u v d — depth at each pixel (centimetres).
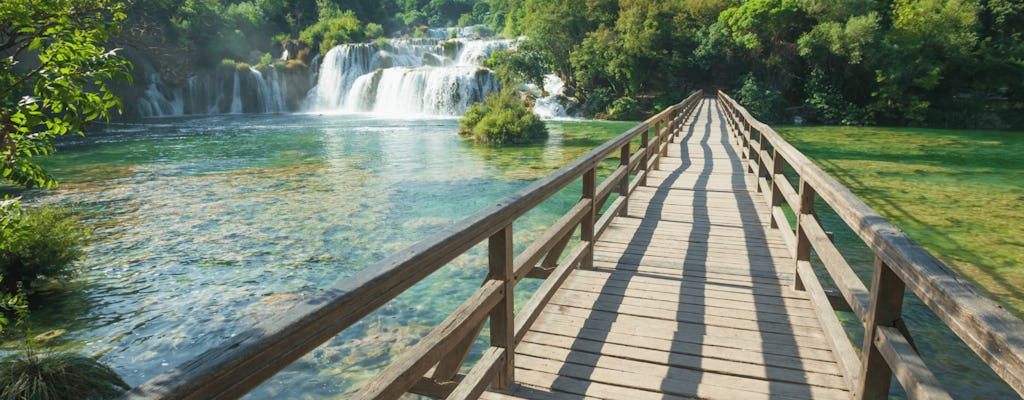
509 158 2086
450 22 14825
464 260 907
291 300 781
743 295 456
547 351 360
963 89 4025
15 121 376
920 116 3706
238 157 2147
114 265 924
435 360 212
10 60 391
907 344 206
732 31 4481
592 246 521
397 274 176
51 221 838
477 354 593
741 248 594
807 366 338
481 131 2578
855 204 260
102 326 703
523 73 4328
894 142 2766
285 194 1466
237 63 4875
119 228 1149
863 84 4081
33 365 513
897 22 3950
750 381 321
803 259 443
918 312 678
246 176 1739
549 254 464
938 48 3866
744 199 859
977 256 931
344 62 5016
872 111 3856
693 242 618
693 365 340
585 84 4569
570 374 331
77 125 396
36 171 412
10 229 450
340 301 148
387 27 10556
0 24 381
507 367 301
